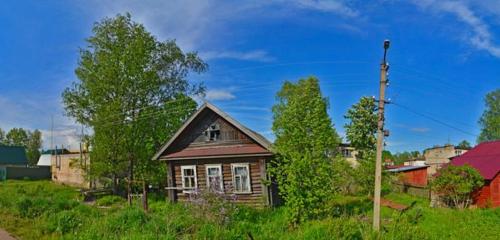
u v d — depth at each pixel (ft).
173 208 67.77
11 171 183.32
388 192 101.24
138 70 109.09
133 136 111.24
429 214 65.00
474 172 79.41
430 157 212.23
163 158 85.46
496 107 199.82
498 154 88.63
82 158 134.10
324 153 59.98
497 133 194.80
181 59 118.62
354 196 90.68
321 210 56.54
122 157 111.24
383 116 51.80
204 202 53.21
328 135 59.62
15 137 339.16
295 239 44.65
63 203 69.72
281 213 64.54
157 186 115.14
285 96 110.93
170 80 117.08
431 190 86.94
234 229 48.42
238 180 79.51
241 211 61.26
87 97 110.83
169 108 116.47
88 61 110.83
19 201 65.92
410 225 51.21
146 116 111.86
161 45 116.26
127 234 44.68
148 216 52.39
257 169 77.82
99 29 110.42
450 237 51.03
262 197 76.07
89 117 111.96
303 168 56.29
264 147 77.20
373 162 91.20
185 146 86.74
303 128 58.75
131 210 53.67
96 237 46.09
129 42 111.24
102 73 107.76
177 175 85.81
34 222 57.26
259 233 49.93
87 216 60.03
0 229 53.21
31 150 334.24
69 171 168.66
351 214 61.93
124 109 109.19
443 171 82.69
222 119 82.94
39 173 191.93
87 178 115.96
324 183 57.00
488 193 80.33
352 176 90.84
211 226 47.01
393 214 61.31
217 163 81.46
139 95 110.32
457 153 204.33
